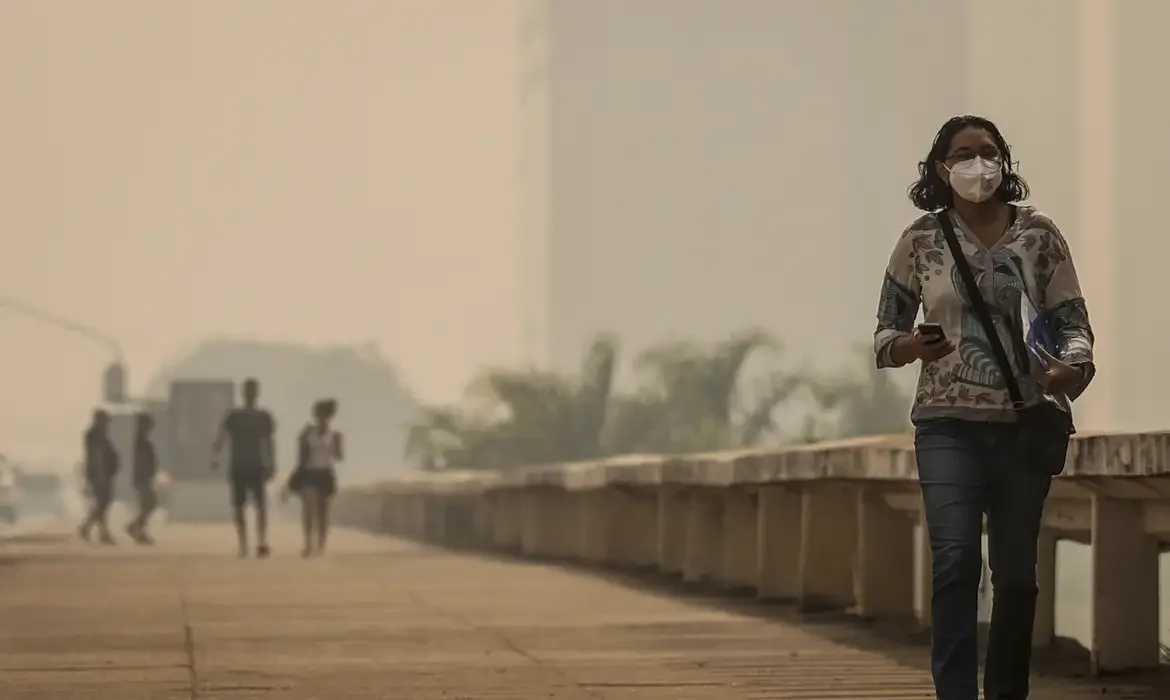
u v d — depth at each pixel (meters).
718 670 21.47
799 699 18.58
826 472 27.22
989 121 14.17
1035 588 13.70
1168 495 18.84
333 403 60.53
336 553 62.50
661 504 41.28
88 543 77.38
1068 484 21.28
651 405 120.38
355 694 18.98
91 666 21.98
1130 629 20.19
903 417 116.38
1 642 25.31
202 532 102.06
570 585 39.22
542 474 51.84
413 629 27.45
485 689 19.44
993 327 13.70
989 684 13.97
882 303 14.31
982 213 14.12
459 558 56.34
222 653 23.59
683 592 36.50
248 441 58.75
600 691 19.23
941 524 13.68
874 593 28.31
